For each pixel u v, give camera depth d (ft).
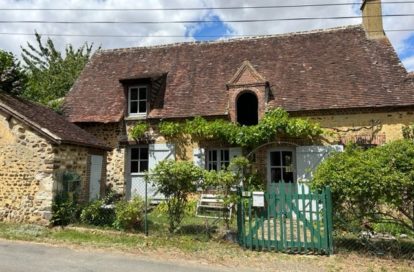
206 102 49.78
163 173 31.83
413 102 41.73
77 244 28.84
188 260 25.22
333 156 28.89
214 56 57.82
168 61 59.16
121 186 49.21
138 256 25.90
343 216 26.99
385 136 42.42
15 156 36.81
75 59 106.01
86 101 54.95
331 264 24.48
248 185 43.91
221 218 33.83
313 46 54.65
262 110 46.44
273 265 24.35
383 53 49.75
